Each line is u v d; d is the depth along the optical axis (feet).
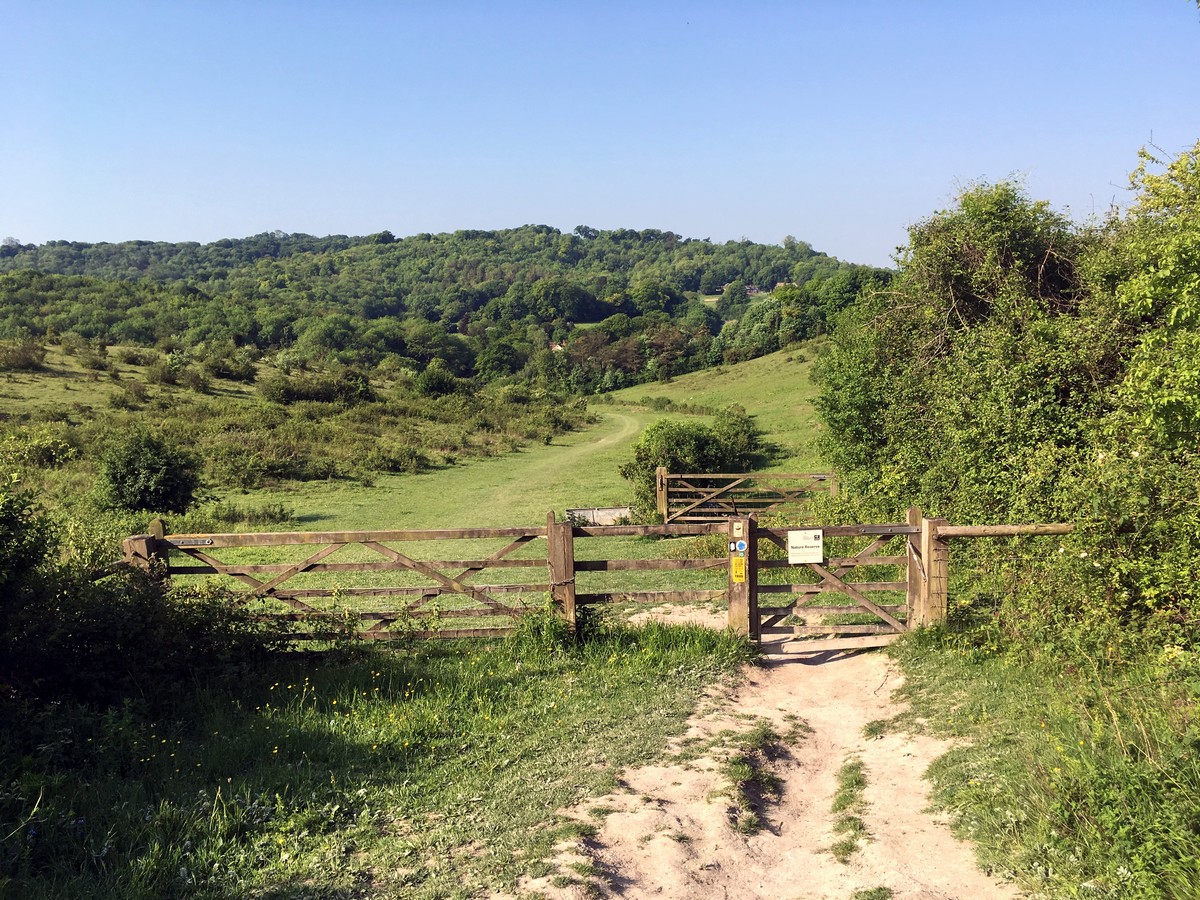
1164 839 12.96
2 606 19.39
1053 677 22.00
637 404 224.94
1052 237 58.54
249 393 157.58
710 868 14.90
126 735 18.75
